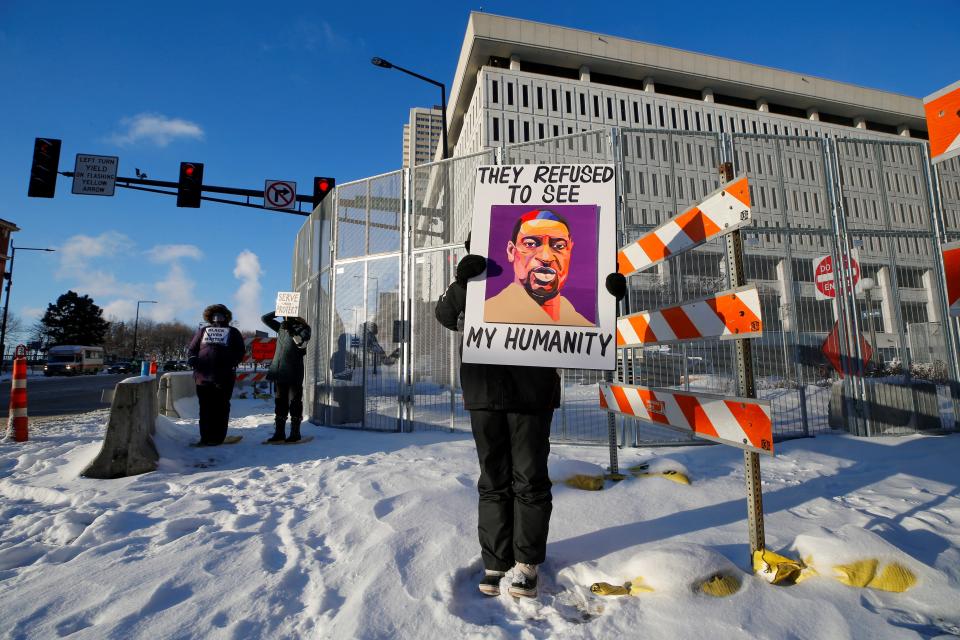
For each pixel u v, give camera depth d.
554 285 2.24
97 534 2.63
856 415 5.57
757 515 2.05
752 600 1.75
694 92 57.56
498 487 2.06
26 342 63.09
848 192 5.99
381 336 6.82
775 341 5.59
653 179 5.45
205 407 5.40
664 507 2.81
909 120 62.66
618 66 52.72
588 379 5.45
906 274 5.95
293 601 1.88
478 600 1.91
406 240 6.86
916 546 2.34
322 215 8.20
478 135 49.31
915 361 5.79
